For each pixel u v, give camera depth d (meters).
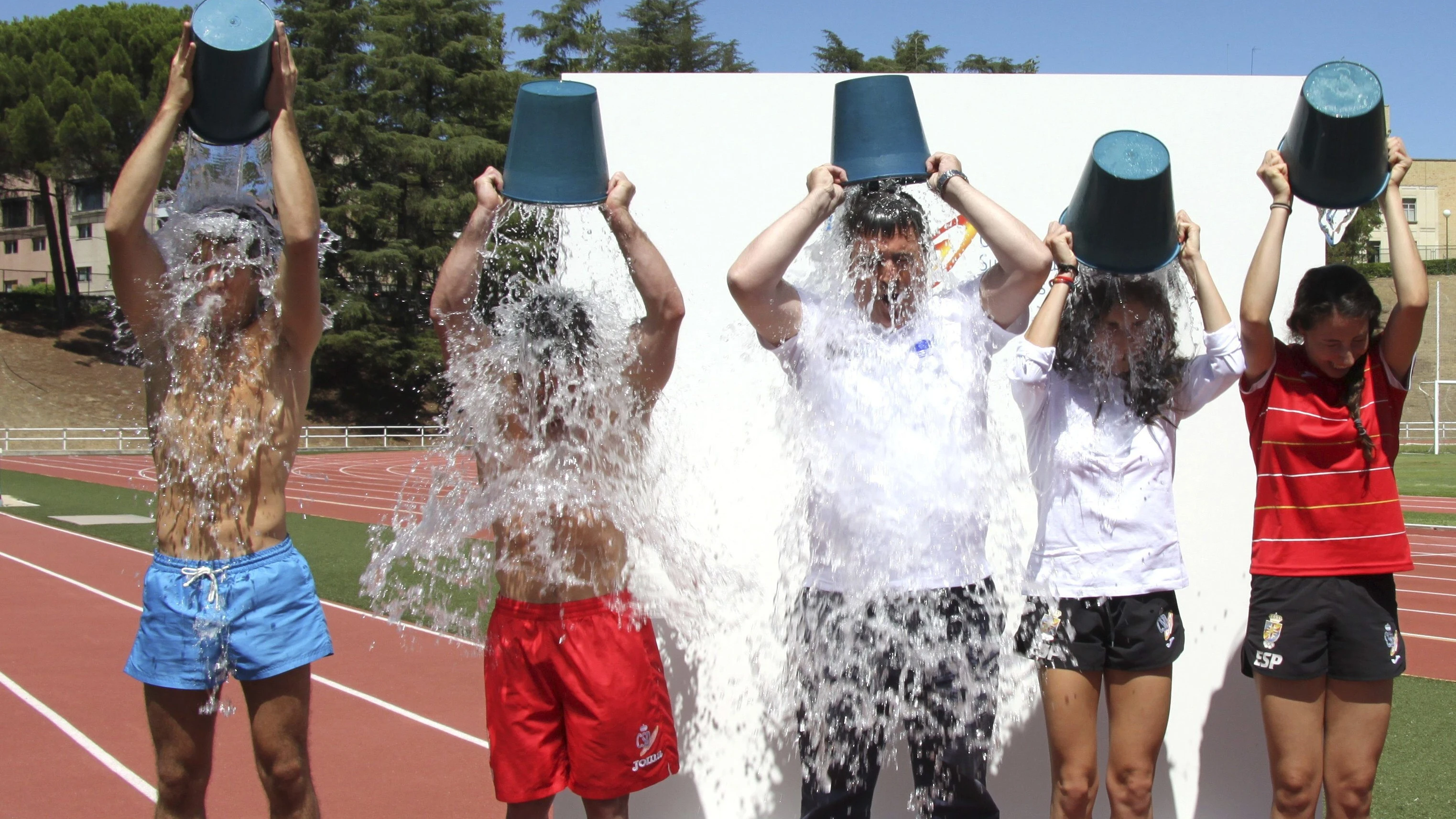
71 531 11.34
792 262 2.71
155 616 2.31
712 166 3.07
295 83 2.38
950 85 3.08
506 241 2.60
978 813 2.40
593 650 2.32
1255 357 2.61
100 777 3.94
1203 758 3.02
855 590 2.37
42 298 37.34
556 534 2.36
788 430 2.70
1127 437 2.52
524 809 2.40
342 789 3.79
